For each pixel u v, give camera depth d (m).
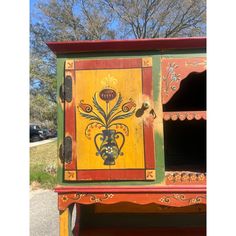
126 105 1.79
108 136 1.79
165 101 1.79
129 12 11.77
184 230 2.52
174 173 1.81
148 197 1.79
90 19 11.96
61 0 12.01
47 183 5.26
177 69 1.79
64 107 1.80
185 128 2.64
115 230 2.53
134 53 1.80
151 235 2.45
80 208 2.57
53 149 8.50
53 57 11.49
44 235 3.03
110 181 1.79
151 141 1.78
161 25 11.78
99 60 1.80
